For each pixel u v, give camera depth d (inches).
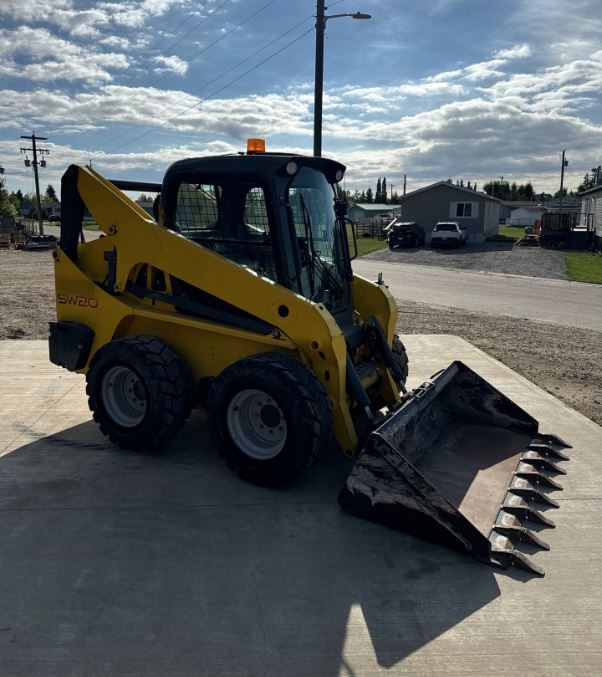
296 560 141.1
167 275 196.7
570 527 157.8
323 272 200.1
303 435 163.5
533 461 187.5
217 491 173.8
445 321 460.4
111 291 204.5
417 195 1568.7
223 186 188.1
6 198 3159.5
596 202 1246.3
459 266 979.3
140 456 195.9
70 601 124.4
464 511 157.0
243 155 189.9
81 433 214.2
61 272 213.0
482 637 117.6
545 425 230.1
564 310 545.6
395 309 224.8
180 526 154.6
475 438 199.2
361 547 147.0
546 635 118.6
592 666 110.8
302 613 123.0
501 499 164.2
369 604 126.4
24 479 178.7
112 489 173.5
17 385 267.4
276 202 179.8
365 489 156.0
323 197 204.2
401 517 151.9
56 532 150.3
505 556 140.8
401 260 1090.7
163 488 174.7
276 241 181.0
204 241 194.1
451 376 207.3
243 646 113.4
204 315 189.8
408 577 135.9
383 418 176.7
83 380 275.3
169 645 113.0
